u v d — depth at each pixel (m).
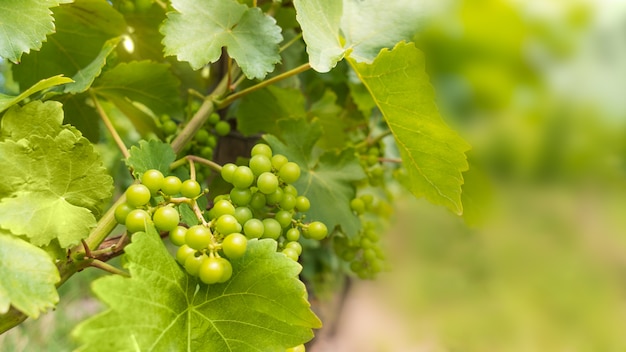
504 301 1.21
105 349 0.40
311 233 0.53
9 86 0.74
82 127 0.61
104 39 0.58
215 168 0.52
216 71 0.71
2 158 0.44
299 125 0.62
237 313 0.46
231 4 0.54
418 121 0.51
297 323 0.45
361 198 0.66
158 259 0.44
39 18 0.50
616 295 1.05
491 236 1.12
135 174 0.49
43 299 0.42
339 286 1.43
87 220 0.45
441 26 0.61
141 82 0.60
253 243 0.47
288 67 0.73
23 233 0.43
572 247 0.93
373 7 0.57
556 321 1.14
